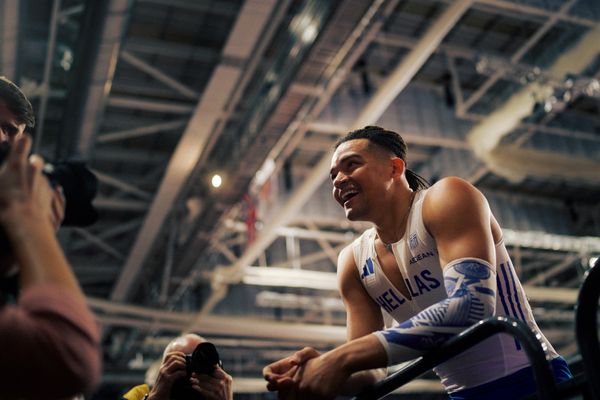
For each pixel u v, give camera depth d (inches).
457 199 63.7
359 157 71.2
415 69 382.6
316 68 355.9
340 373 55.0
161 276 567.2
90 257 594.2
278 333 595.8
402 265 69.9
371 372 64.6
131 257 549.6
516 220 645.9
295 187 575.8
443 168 578.6
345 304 77.2
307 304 693.3
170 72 426.9
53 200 44.5
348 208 71.2
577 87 452.8
